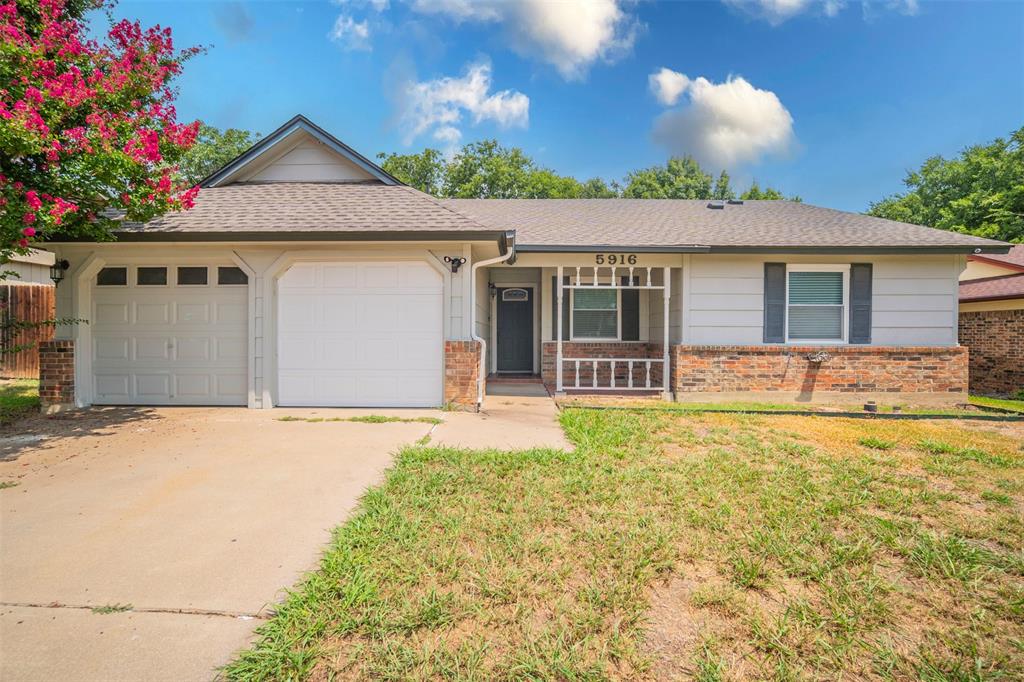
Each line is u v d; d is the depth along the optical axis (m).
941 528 3.45
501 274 12.20
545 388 10.52
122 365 7.85
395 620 2.32
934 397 9.38
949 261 9.44
